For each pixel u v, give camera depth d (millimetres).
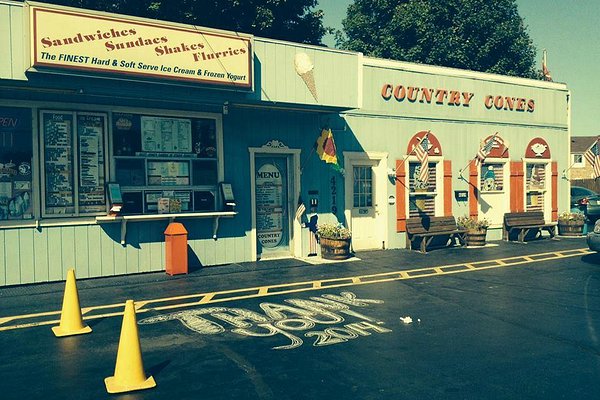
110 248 10695
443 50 27766
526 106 17547
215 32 10258
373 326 7137
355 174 14211
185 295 9039
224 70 10352
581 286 9734
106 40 9148
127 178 10945
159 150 11289
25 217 9906
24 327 7160
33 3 8523
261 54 10992
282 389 4980
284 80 11273
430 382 5137
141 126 11078
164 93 10055
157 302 8539
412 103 15039
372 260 12812
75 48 8867
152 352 6070
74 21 8867
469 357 5871
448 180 15734
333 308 8133
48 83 8945
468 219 15578
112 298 8844
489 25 28203
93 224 10492
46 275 10047
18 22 8672
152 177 11227
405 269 11625
